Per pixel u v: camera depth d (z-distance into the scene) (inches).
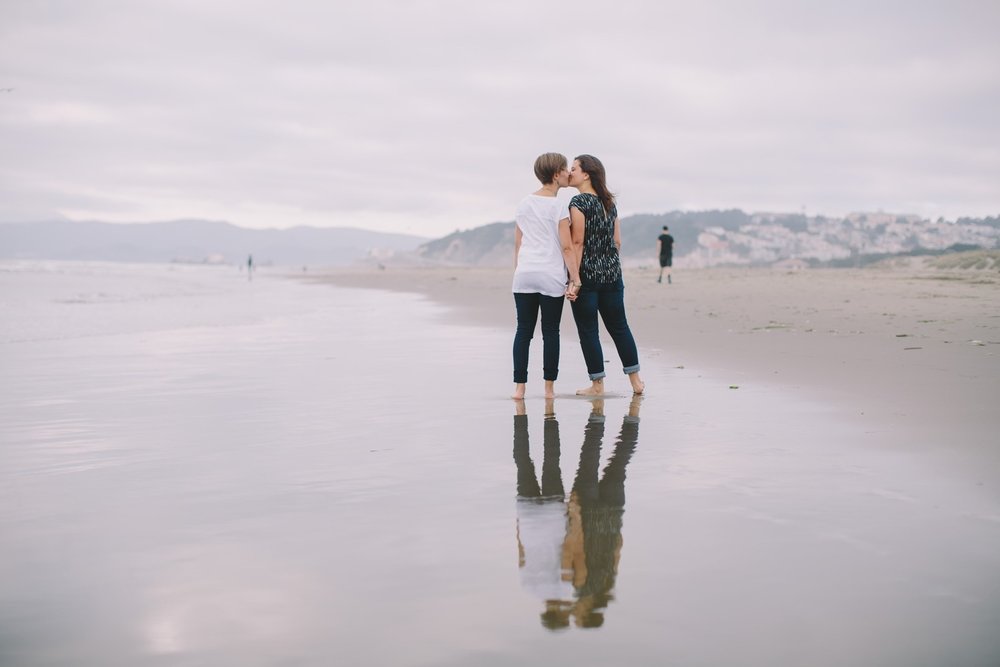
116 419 198.8
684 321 472.7
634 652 73.0
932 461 142.8
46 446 167.6
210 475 141.1
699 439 165.2
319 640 76.2
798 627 77.4
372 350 358.9
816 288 831.1
